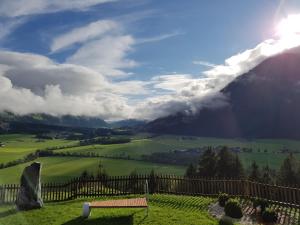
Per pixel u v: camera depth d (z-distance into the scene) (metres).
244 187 23.84
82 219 18.52
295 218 18.58
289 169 63.22
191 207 20.98
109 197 25.83
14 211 20.31
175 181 27.25
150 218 18.44
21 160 160.75
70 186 26.86
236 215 18.91
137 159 158.38
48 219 18.75
